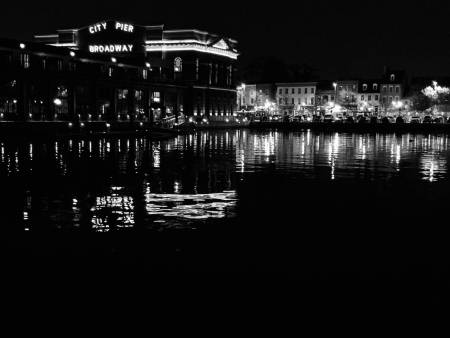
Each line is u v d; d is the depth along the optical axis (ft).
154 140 220.84
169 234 53.52
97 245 49.03
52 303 35.78
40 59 256.73
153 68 382.01
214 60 436.76
